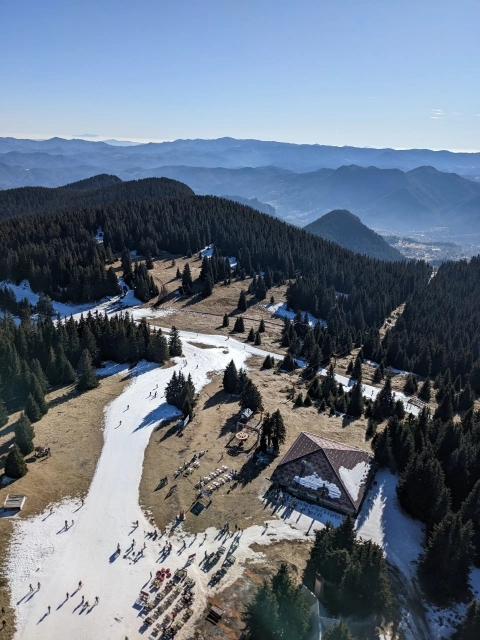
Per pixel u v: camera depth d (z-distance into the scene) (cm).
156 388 8900
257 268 18888
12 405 7900
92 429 7281
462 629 4169
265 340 12494
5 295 13538
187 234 19788
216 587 4478
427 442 6512
